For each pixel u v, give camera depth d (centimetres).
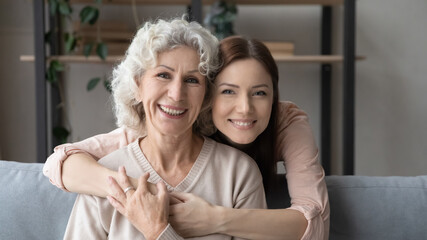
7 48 299
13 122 304
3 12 297
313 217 119
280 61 262
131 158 129
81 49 265
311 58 257
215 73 124
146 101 119
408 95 312
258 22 302
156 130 123
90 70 301
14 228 137
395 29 307
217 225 113
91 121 303
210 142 134
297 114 145
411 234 135
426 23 307
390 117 313
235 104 122
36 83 249
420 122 313
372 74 310
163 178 126
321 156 305
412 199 137
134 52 120
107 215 121
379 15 306
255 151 140
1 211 138
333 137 307
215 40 126
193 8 242
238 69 120
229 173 127
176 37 117
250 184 127
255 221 114
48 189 139
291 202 129
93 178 120
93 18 256
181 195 117
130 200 112
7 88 302
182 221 113
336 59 256
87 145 136
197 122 135
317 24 302
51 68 256
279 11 301
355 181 142
